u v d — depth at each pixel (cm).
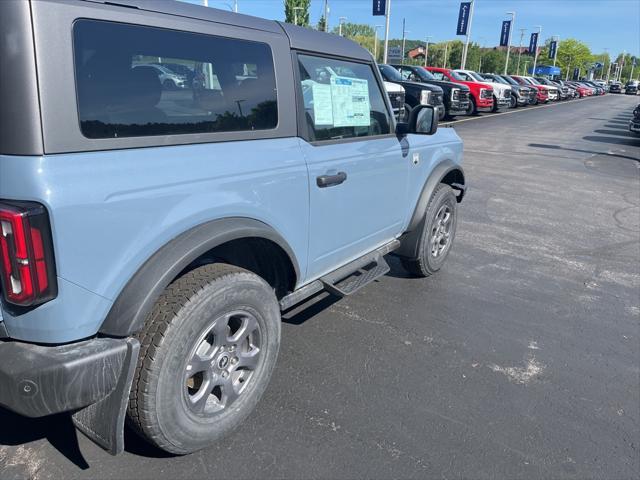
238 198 244
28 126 178
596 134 1983
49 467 239
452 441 272
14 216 174
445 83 2050
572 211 805
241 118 256
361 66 352
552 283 506
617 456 269
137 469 241
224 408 254
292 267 295
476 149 1439
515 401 311
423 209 438
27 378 187
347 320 401
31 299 182
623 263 576
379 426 280
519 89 3122
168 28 224
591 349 381
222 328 242
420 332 389
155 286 206
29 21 177
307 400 298
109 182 195
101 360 198
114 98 202
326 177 304
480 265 545
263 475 242
